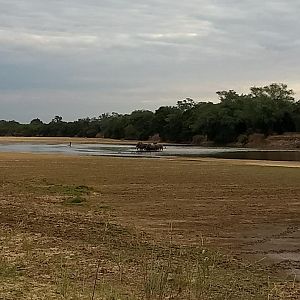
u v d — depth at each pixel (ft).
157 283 26.43
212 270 31.09
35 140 424.87
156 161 151.84
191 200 67.82
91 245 38.52
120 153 220.02
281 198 70.38
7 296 24.02
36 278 27.91
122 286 27.12
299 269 34.27
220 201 67.15
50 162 139.85
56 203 63.52
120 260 33.14
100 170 112.98
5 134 618.85
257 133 385.91
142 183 87.35
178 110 473.67
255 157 197.57
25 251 35.17
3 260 31.68
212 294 26.11
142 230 47.11
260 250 40.45
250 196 72.23
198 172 109.91
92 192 74.59
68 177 96.07
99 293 25.29
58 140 435.12
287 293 27.73
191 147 329.31
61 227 46.21
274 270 33.86
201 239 43.52
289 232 47.78
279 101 396.98
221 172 110.42
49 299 23.91
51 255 34.32
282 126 394.11
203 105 435.12
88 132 570.05
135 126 499.92
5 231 42.73
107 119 573.74
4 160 146.82
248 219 54.24
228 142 393.70
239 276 31.01
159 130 468.75
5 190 75.15
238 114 391.24
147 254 35.83
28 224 47.21
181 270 29.55
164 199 68.49
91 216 53.93
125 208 60.44
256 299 25.88
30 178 92.94
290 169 121.19
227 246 41.68
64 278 27.68
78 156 179.52
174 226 49.78
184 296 25.27
